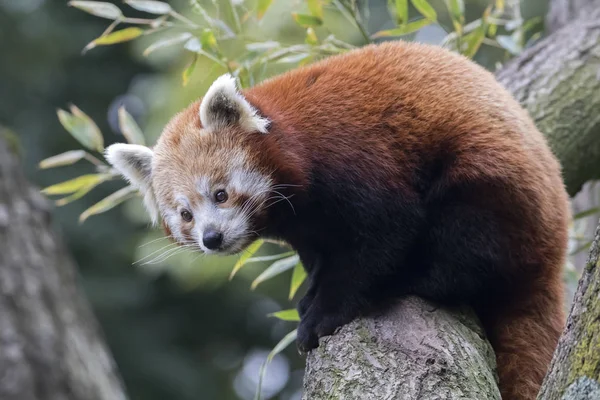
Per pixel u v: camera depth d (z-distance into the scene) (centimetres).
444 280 830
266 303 2516
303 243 912
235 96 874
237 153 866
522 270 844
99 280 2308
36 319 629
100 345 678
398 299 830
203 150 876
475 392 714
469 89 876
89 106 2666
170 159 893
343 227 859
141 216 1622
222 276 1720
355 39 1614
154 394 2366
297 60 1112
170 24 1088
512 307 856
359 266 844
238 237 864
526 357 827
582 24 1162
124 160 955
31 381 604
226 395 2450
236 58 1136
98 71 2680
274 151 862
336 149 856
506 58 1316
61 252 682
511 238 831
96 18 2625
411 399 701
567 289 1088
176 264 1598
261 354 2628
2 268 631
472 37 1149
